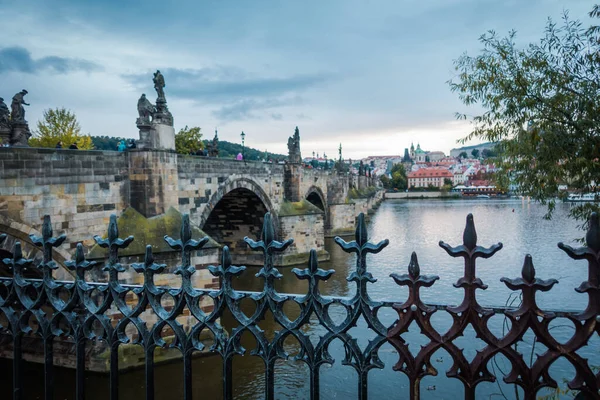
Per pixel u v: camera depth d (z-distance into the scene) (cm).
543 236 7800
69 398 2277
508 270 4972
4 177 2114
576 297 3688
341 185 9306
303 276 540
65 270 2392
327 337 533
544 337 461
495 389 2203
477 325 482
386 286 4375
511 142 1753
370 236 8812
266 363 554
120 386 2369
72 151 2458
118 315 2558
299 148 6322
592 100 1569
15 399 671
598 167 1524
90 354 2456
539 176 1705
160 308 600
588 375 450
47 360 652
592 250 445
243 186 4753
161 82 3038
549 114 1678
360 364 520
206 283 2947
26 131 2625
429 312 498
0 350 2636
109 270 620
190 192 3591
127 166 2862
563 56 1638
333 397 2231
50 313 2448
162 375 2491
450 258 5925
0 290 1702
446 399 2164
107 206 2705
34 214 2245
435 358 2589
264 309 555
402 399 2208
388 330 511
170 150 3041
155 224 2853
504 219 11444
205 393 2305
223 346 575
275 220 5756
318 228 6144
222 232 5972
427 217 12912
